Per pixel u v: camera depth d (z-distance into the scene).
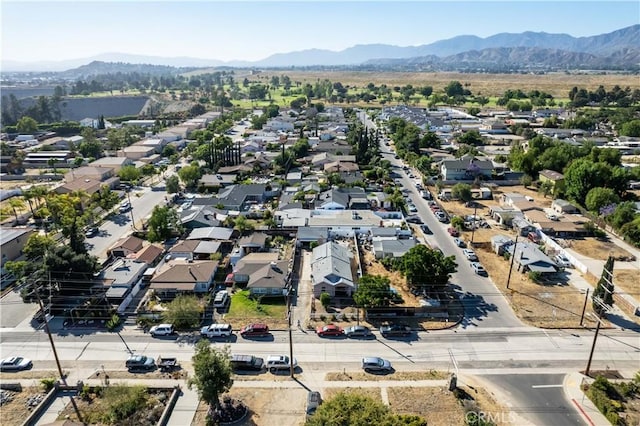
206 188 108.06
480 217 89.50
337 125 186.88
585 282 63.94
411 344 50.56
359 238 79.12
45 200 90.00
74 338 52.03
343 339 51.66
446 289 61.94
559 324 54.19
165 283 60.25
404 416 35.59
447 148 148.50
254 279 61.31
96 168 115.56
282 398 42.44
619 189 95.12
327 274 60.44
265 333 52.56
